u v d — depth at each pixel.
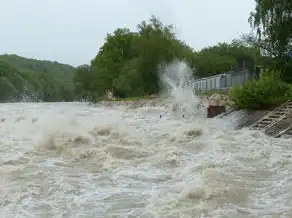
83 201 8.64
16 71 139.38
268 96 28.75
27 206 8.31
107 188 9.66
